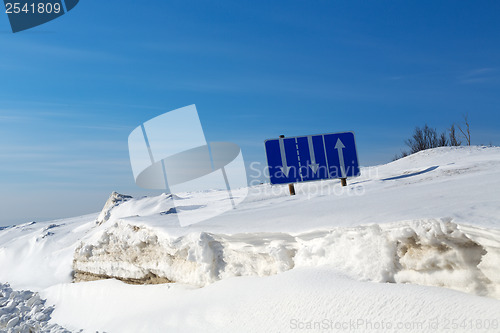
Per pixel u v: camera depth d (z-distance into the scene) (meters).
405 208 5.36
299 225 5.77
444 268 4.21
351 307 4.21
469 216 4.10
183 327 5.41
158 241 8.13
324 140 12.22
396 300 4.04
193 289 6.84
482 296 3.82
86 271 10.63
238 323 4.87
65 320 8.71
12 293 10.90
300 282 4.90
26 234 17.05
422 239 4.31
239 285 5.71
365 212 5.68
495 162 12.85
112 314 7.79
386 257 4.62
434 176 11.79
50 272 12.16
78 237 14.23
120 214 14.09
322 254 5.25
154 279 8.51
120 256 9.42
